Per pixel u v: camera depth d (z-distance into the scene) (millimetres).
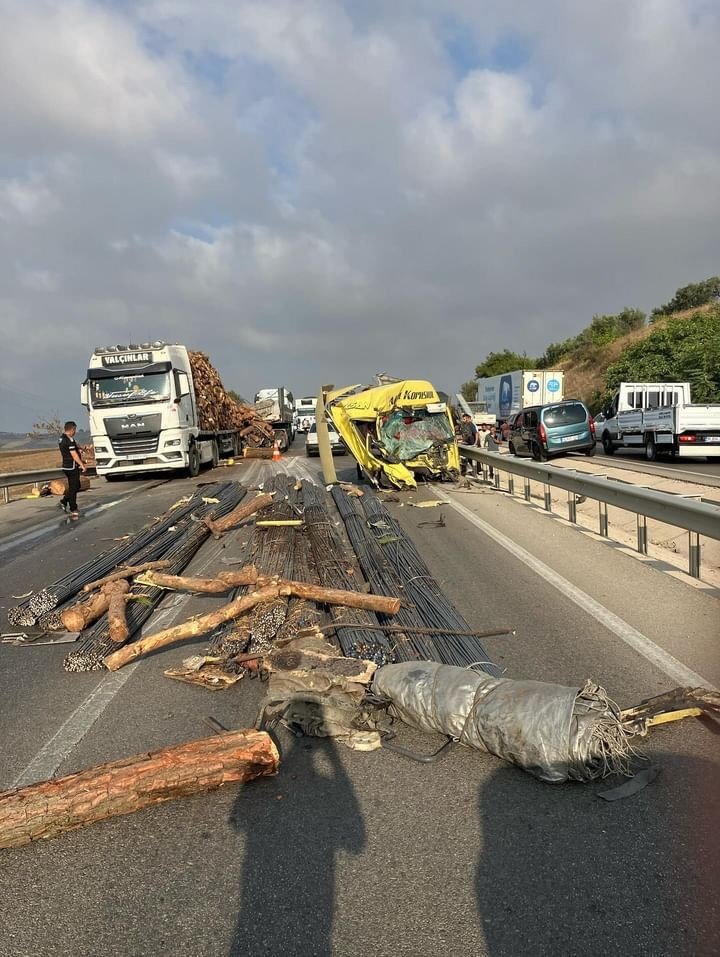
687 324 38000
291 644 5109
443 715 3957
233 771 3611
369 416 15945
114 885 2973
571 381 58000
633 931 2604
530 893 2824
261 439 33375
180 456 20703
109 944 2648
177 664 5520
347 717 4203
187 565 8977
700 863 2955
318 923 2709
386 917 2729
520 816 3346
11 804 3273
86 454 25797
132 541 9461
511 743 3656
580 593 6941
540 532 10352
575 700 3650
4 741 4297
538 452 23781
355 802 3514
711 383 33250
